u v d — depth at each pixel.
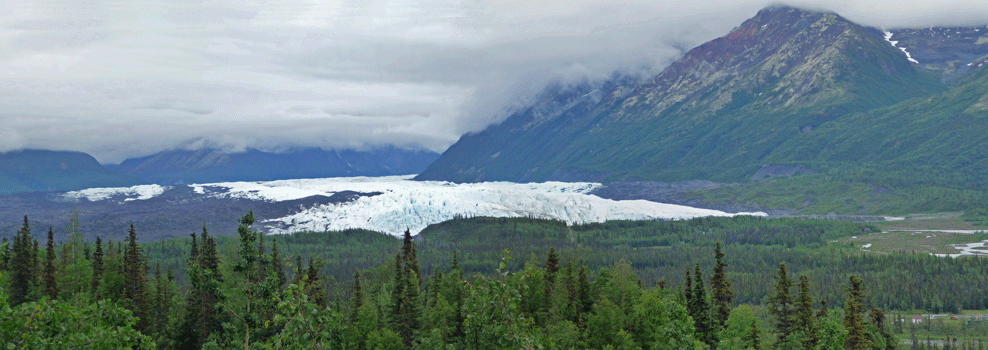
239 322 103.50
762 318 181.88
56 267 150.12
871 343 102.19
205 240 143.75
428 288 151.88
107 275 145.88
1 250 147.00
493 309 38.00
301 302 35.12
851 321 98.88
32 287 138.62
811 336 99.00
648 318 109.62
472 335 38.69
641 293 128.25
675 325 52.19
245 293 42.03
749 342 106.44
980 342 170.50
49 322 29.42
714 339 104.19
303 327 34.47
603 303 115.19
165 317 126.94
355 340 118.44
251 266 42.19
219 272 135.50
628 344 103.00
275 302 41.06
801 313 105.00
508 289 37.75
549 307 122.12
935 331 198.25
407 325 124.12
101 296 134.50
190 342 118.25
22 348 28.09
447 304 120.31
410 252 176.38
